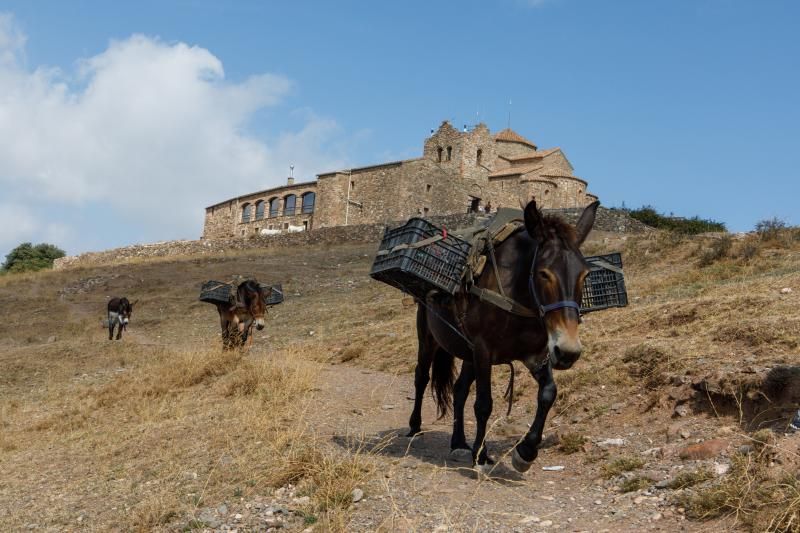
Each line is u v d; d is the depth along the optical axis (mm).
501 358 6438
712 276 17688
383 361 14672
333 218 61750
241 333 15859
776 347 8062
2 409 13703
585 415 8203
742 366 7535
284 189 69000
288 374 11773
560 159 65062
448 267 6582
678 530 4652
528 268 6109
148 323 32000
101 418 11164
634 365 8914
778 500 4598
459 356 7207
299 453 6762
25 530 6176
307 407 9508
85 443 9398
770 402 6695
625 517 5027
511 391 6711
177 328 29969
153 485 6836
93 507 6523
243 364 13094
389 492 5520
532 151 70688
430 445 7867
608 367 9219
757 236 20984
